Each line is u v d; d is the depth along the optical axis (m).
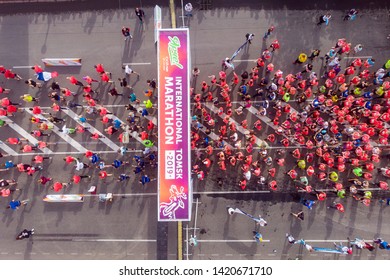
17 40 23.48
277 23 23.38
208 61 23.33
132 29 23.45
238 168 23.03
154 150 22.95
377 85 22.64
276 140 22.91
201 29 23.42
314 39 23.28
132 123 22.78
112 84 23.33
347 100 21.02
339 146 22.00
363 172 22.31
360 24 23.27
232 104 23.09
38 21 23.53
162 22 23.45
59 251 23.23
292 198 23.02
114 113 23.31
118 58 23.44
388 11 23.17
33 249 23.28
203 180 23.17
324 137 21.30
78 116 23.19
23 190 23.28
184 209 18.48
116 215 23.28
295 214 22.78
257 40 23.28
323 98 20.86
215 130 22.98
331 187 22.91
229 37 23.39
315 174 22.83
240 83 23.12
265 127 22.95
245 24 23.41
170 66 18.41
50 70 23.44
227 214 23.19
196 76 23.17
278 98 22.70
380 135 21.67
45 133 23.22
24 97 21.91
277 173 23.00
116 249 23.25
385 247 21.77
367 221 22.94
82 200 23.23
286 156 22.94
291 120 22.20
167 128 18.52
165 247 23.23
